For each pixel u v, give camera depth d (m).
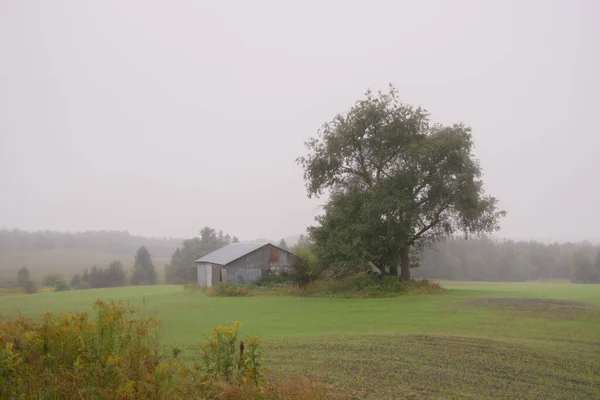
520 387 8.78
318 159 37.66
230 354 8.11
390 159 36.50
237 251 42.97
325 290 33.12
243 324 17.81
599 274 79.50
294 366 10.36
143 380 7.30
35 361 8.06
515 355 11.25
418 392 8.50
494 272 88.38
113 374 7.31
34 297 36.19
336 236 33.84
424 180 33.91
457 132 33.94
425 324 16.77
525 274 90.50
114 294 39.06
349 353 11.64
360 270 36.31
